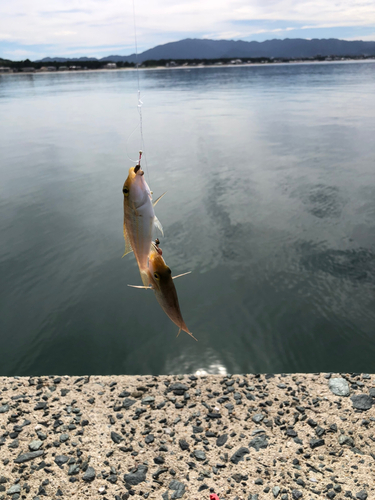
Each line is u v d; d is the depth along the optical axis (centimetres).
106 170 1230
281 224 775
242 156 1365
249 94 4175
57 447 224
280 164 1229
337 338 463
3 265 655
